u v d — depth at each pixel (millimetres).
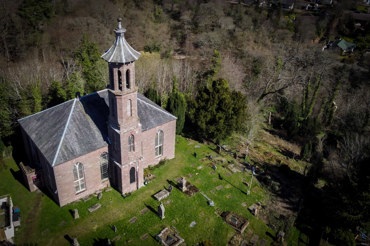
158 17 103625
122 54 31391
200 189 42688
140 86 65188
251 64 85000
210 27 101062
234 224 37000
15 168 44844
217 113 50094
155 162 46594
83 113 38219
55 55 82438
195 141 55062
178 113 53844
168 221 37031
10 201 36719
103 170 40312
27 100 50656
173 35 100312
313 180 44031
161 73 71562
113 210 38031
